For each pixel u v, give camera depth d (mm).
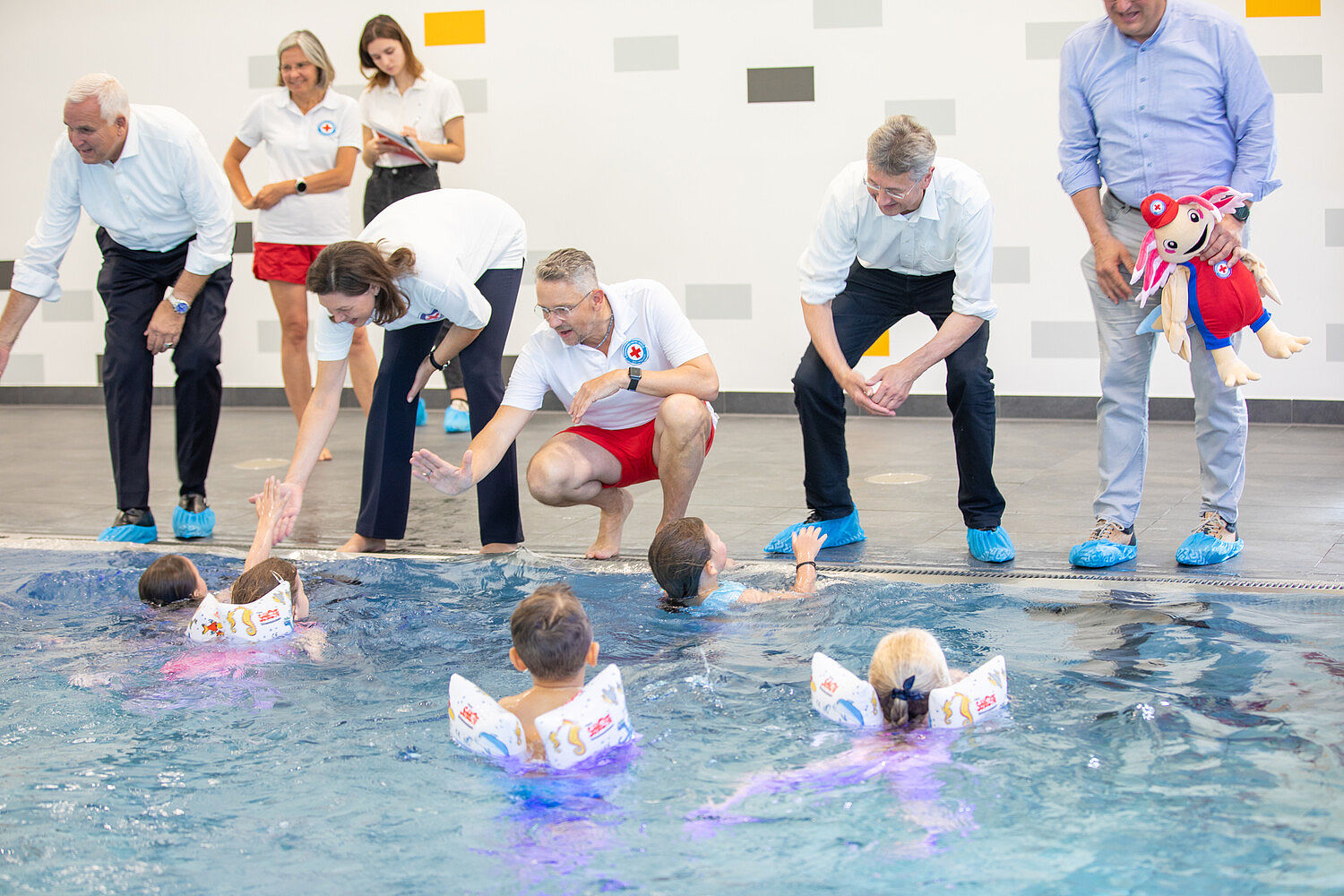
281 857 1782
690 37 7270
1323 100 6242
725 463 5699
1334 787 1880
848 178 3693
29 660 2693
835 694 2213
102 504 5004
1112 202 3734
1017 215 6836
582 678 2256
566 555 3902
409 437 3975
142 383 4285
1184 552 3611
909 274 3834
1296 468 5102
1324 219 6320
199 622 2816
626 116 7441
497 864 1746
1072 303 6812
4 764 2133
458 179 7773
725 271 7414
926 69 6898
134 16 8125
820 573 3229
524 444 6352
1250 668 2391
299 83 5770
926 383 7090
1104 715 2189
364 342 5895
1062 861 1691
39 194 8445
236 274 8172
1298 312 6422
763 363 7430
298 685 2523
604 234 7586
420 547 4168
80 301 8469
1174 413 6621
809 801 1915
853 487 5023
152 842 1835
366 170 7719
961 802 1888
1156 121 3510
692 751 2129
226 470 5777
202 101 8117
